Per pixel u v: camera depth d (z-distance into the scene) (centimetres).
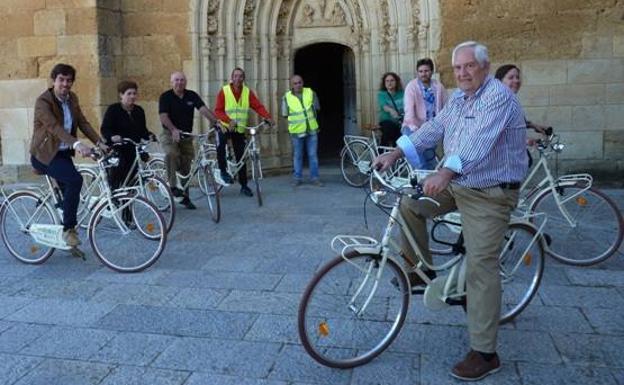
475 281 354
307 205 860
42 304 486
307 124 998
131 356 390
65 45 1009
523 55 953
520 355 380
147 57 1052
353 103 1192
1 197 962
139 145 693
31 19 1017
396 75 948
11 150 1056
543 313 446
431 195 344
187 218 785
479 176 352
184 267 578
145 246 570
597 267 551
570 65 943
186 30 1038
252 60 1094
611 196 888
